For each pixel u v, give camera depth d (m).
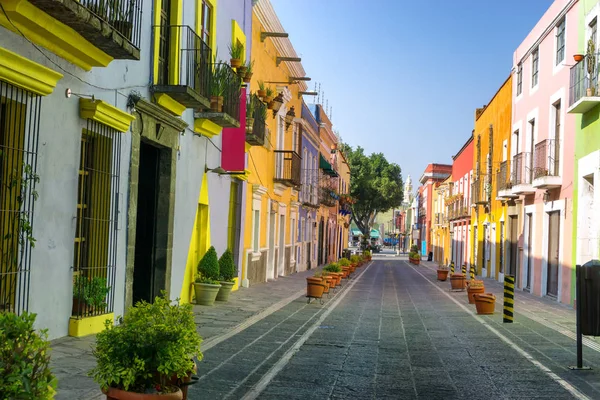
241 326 12.36
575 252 18.77
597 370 9.05
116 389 4.55
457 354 10.31
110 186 10.08
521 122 27.16
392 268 51.88
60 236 8.74
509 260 29.78
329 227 50.97
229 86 15.25
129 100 10.80
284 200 29.58
